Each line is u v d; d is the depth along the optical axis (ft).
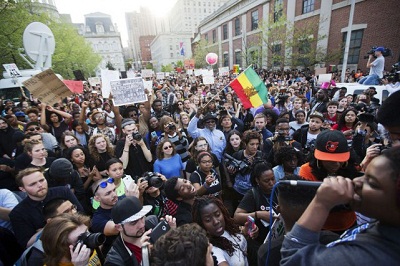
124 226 5.57
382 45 49.75
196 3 308.60
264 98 16.51
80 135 17.95
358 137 10.46
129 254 5.58
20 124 20.43
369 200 2.18
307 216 2.60
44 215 6.89
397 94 3.94
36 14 57.98
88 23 272.72
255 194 7.48
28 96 40.42
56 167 8.84
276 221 5.82
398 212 2.02
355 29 53.98
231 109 23.57
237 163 10.69
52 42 36.42
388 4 47.73
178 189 7.77
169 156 12.38
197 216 6.16
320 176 6.65
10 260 6.96
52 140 15.11
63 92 18.80
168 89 45.21
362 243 2.22
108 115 23.72
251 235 6.14
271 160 11.05
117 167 9.71
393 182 2.00
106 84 19.11
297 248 2.57
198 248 3.64
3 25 46.34
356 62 55.47
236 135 13.05
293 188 3.65
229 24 110.22
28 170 7.53
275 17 74.33
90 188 10.75
